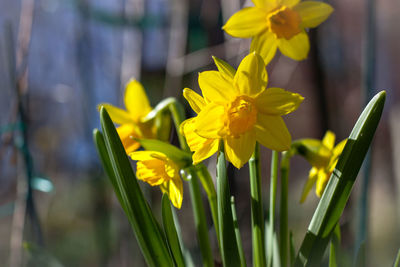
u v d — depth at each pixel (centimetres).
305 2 47
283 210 46
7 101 117
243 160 42
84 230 135
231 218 42
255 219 44
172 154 44
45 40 116
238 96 42
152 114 49
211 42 85
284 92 42
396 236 126
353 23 118
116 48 101
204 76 41
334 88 95
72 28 106
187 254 49
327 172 47
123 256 82
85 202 136
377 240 127
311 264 42
